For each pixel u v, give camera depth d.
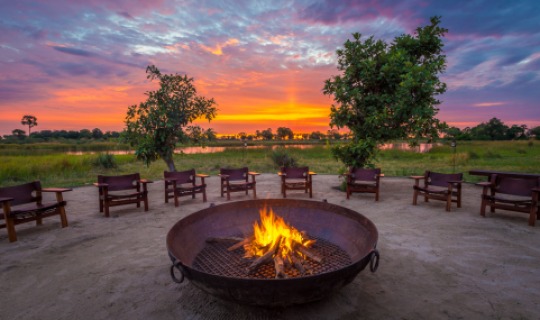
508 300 2.83
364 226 3.40
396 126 7.94
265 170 12.98
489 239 4.43
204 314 2.68
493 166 12.36
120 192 8.44
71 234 4.83
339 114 8.16
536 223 5.18
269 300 2.28
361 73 7.66
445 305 2.77
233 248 3.48
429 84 6.97
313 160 16.92
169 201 7.16
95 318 2.63
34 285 3.20
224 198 7.42
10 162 13.11
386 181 9.62
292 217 4.21
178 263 2.45
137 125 8.76
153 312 2.71
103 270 3.54
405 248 4.12
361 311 2.69
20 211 4.57
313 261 3.23
